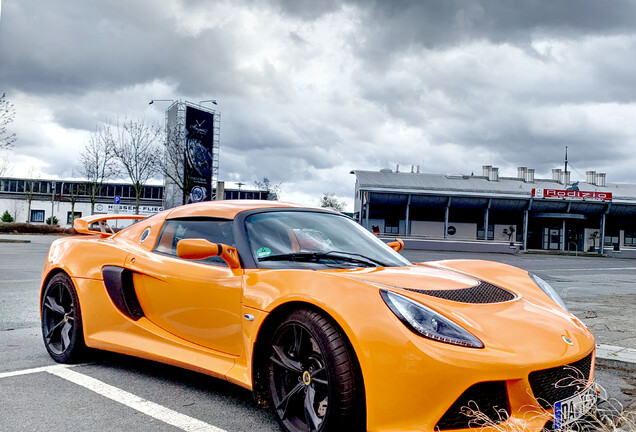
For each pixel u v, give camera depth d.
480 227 44.00
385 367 2.14
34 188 59.28
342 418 2.21
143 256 3.41
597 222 45.62
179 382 3.26
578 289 10.35
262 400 2.63
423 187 42.38
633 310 6.82
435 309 2.32
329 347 2.25
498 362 2.12
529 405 2.18
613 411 2.79
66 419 2.61
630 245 45.50
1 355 3.88
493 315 2.43
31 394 2.99
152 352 3.17
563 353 2.30
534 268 18.67
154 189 61.84
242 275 2.78
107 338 3.45
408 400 2.12
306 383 2.40
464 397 2.12
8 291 7.21
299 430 2.39
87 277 3.58
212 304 2.88
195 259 2.91
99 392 3.04
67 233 36.22
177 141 39.03
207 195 41.12
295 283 2.51
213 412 2.74
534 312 2.60
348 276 2.51
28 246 19.31
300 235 3.10
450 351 2.11
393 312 2.23
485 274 3.23
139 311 3.40
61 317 3.78
